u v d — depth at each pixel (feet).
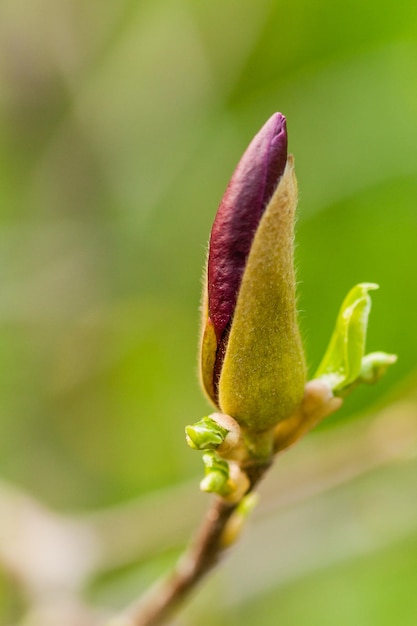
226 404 1.07
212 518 1.15
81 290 2.31
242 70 2.18
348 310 1.10
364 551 1.87
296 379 1.07
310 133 2.08
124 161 2.32
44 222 2.37
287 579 1.86
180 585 1.21
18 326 2.31
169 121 2.28
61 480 2.26
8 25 2.27
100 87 2.31
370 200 2.01
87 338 2.28
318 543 1.87
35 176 2.40
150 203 2.27
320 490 1.75
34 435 2.31
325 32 2.09
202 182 2.22
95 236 2.32
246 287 1.04
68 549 1.64
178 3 2.25
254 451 1.09
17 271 2.32
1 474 2.27
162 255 2.25
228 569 1.85
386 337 1.96
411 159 2.00
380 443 1.75
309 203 2.04
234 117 2.20
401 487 1.91
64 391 2.29
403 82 2.04
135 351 2.24
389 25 2.06
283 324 1.05
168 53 2.28
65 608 1.55
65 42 2.30
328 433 1.84
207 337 1.06
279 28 2.13
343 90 2.08
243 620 1.86
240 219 1.04
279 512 1.80
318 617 2.04
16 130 2.37
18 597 1.60
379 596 2.05
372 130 2.04
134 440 2.23
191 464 2.19
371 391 1.94
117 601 1.82
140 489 2.19
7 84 2.32
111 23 2.30
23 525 1.65
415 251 1.97
